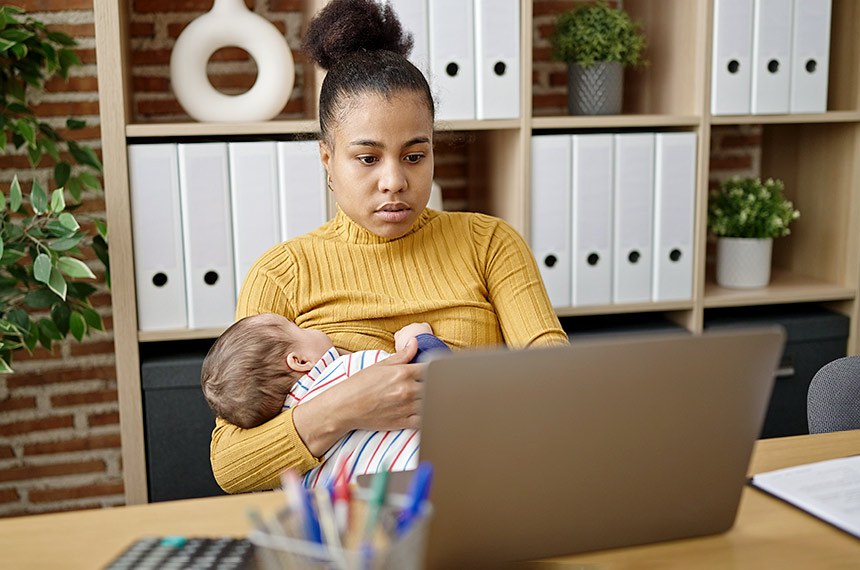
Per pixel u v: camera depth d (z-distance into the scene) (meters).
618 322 2.67
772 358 0.89
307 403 1.26
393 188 1.44
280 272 1.53
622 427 0.87
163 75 2.62
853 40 2.67
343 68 1.49
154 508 1.03
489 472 0.85
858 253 2.68
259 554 0.72
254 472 1.27
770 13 2.48
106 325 2.68
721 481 0.93
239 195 2.27
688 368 0.87
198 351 2.39
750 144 3.04
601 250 2.48
